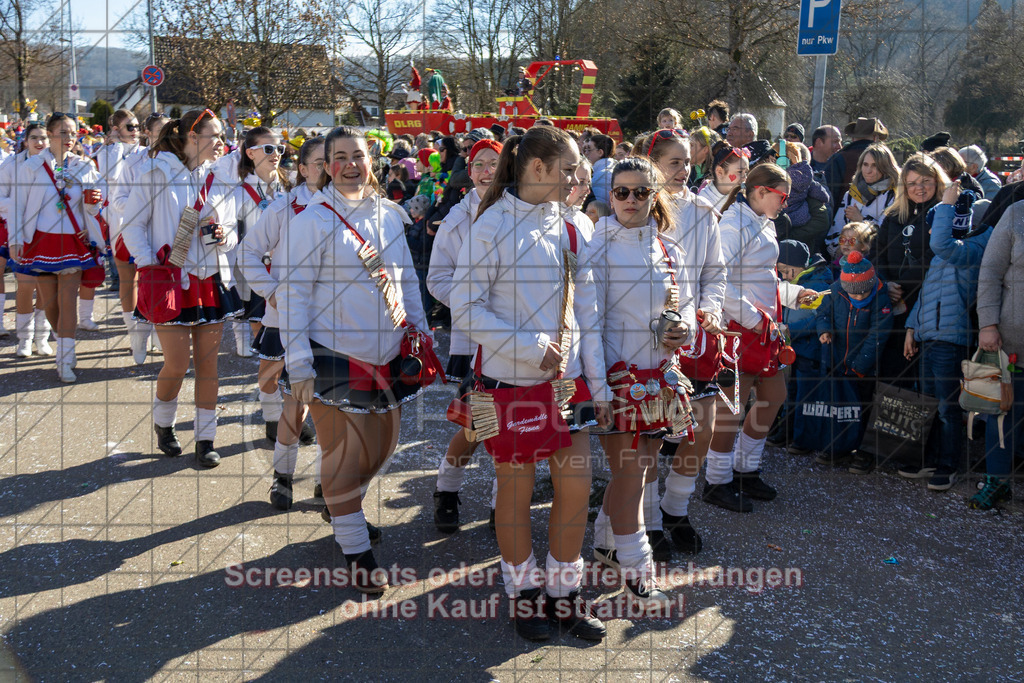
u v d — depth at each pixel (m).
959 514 3.92
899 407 4.35
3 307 7.16
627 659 2.67
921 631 2.87
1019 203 3.77
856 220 4.98
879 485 4.28
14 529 3.47
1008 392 3.83
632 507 2.97
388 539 3.52
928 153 4.67
